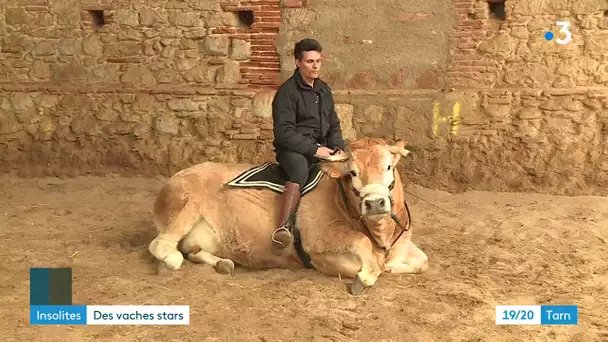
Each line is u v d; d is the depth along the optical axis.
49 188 9.44
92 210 8.26
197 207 6.08
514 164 8.98
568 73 8.88
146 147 10.00
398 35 9.29
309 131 6.01
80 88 10.17
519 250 6.65
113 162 10.09
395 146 5.48
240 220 6.00
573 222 7.55
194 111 9.89
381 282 5.70
